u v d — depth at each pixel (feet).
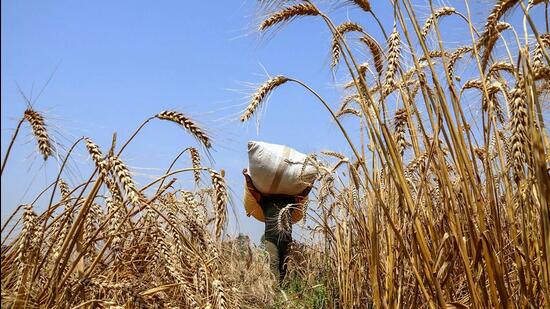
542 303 2.31
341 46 2.58
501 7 2.58
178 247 3.08
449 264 2.40
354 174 3.05
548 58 2.01
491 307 2.24
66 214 2.86
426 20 2.95
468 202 2.24
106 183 2.55
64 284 2.50
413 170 3.07
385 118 2.65
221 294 2.72
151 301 2.70
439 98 2.26
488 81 2.65
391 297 2.68
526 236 2.18
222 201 2.86
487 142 2.38
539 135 1.97
